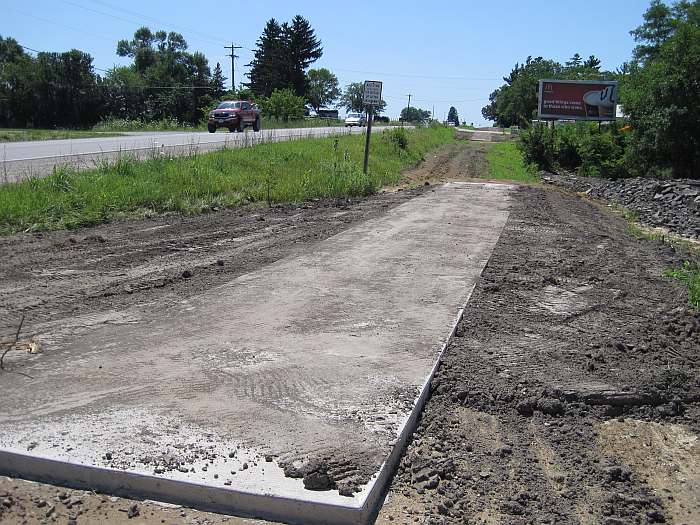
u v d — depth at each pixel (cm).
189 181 1551
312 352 575
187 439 418
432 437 457
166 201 1407
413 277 862
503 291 824
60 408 455
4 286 769
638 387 546
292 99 7650
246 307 705
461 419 487
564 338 664
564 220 1520
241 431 429
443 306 732
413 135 5097
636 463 449
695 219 1864
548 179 3016
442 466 417
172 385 497
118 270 868
